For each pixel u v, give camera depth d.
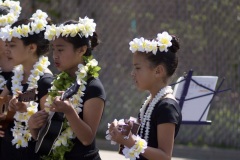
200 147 20.22
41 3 22.50
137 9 21.20
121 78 21.59
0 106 10.75
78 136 9.48
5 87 11.18
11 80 11.04
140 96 21.33
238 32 19.84
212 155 19.69
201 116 12.27
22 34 10.52
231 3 19.88
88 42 10.04
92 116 9.59
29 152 10.34
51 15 22.33
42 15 10.74
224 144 20.09
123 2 21.48
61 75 10.05
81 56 9.98
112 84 21.72
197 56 20.03
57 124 9.60
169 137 8.90
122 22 21.52
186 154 19.91
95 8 21.94
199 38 20.08
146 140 9.10
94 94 9.64
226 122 20.02
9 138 10.57
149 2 20.92
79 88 9.64
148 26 20.95
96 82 9.77
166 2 20.58
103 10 21.81
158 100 9.16
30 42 10.60
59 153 9.69
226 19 19.92
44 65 10.57
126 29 21.44
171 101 9.10
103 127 21.78
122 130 8.77
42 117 9.70
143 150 8.73
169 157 8.86
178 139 20.73
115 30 21.62
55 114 9.66
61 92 9.61
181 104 12.15
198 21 20.12
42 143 9.70
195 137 20.52
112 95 21.72
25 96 10.09
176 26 20.39
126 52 21.47
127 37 21.42
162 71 9.23
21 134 10.33
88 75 9.81
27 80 10.69
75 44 9.86
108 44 21.72
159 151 8.83
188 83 12.19
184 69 19.91
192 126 20.56
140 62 9.24
